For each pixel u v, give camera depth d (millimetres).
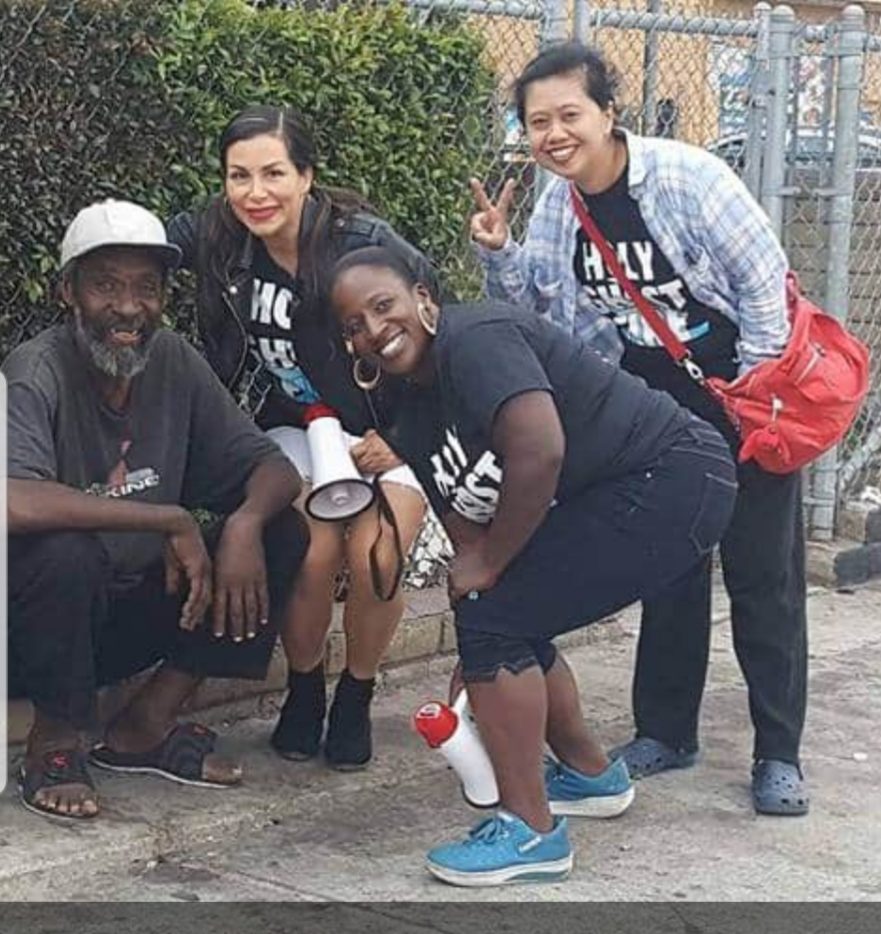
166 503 3494
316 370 3553
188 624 3391
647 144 3494
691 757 3963
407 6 4484
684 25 5230
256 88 4074
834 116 5527
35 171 3703
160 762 3596
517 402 2982
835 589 5688
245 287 3553
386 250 3107
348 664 3729
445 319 3045
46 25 3668
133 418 3443
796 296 3633
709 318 3584
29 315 3791
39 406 3295
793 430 3516
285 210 3441
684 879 3336
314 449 3559
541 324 3143
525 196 4738
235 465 3549
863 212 5945
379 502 3582
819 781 3910
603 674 4637
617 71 3617
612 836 3537
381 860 3367
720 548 3703
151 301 3334
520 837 3256
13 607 3250
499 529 3055
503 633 3203
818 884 3344
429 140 4480
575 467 3154
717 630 5109
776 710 3717
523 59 4840
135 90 3844
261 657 3588
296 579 3594
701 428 3279
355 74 4258
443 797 3701
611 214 3531
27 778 3387
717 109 5555
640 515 3191
